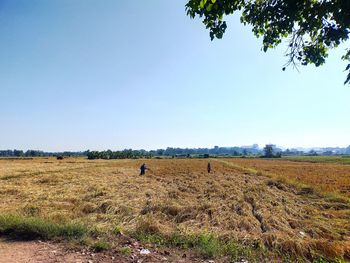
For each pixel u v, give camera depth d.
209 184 27.38
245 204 16.08
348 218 14.73
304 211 16.16
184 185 26.62
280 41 4.59
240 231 11.17
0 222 9.73
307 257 8.36
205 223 12.13
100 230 9.45
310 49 4.40
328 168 62.03
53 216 12.62
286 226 12.20
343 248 8.64
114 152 122.44
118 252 7.48
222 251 7.81
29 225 9.08
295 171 52.91
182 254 7.61
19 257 7.10
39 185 27.11
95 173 41.34
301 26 3.99
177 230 10.13
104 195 20.05
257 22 4.37
